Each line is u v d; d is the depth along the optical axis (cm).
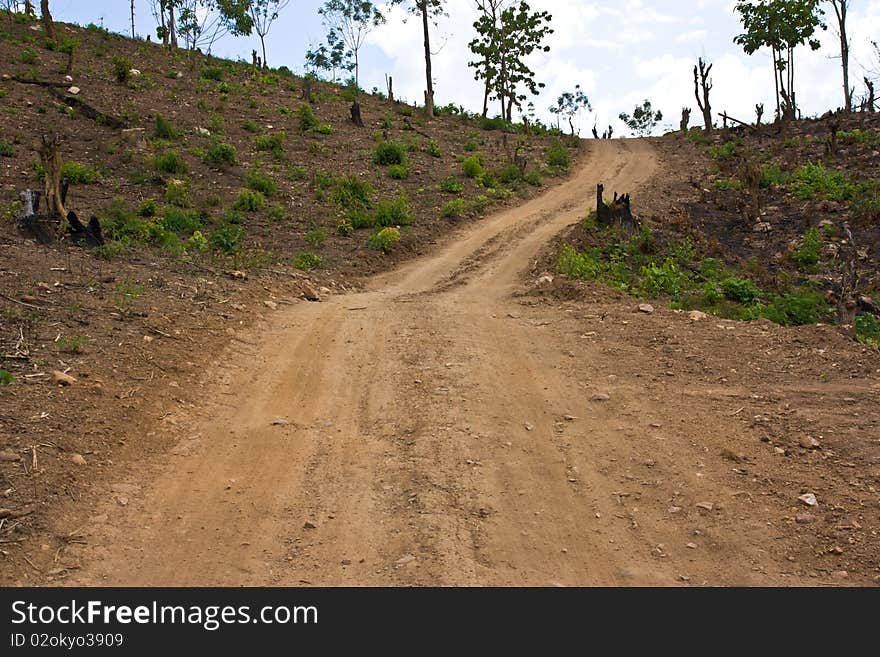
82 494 600
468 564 542
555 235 2284
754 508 628
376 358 1029
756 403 838
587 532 598
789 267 2169
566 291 1455
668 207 2850
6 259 1164
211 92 3894
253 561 541
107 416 727
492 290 1648
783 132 4016
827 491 648
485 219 2617
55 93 2997
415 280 1828
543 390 904
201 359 945
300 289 1480
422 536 575
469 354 1044
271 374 948
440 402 853
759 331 1100
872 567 545
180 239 1831
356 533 583
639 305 1298
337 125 3859
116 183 2255
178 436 739
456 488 655
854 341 1048
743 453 723
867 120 3969
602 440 762
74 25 4709
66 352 846
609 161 4081
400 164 3147
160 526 579
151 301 1109
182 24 5119
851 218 2483
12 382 740
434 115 4934
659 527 605
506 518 613
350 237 2148
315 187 2592
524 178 3331
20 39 3825
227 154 2673
